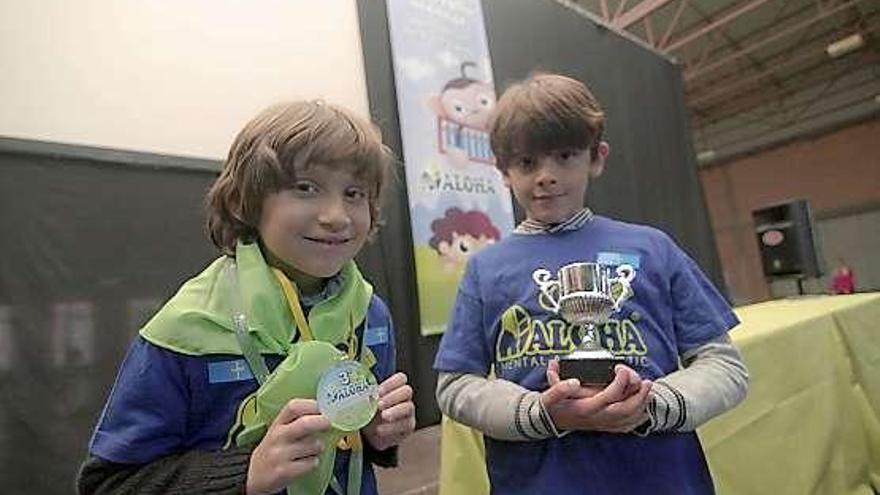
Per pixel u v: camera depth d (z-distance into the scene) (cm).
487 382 71
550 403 60
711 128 977
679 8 593
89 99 159
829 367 145
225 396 51
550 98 75
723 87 823
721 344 72
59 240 147
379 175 60
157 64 173
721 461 112
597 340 66
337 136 55
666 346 69
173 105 174
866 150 808
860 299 174
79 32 160
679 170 379
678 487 66
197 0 183
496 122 80
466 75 249
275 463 45
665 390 63
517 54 280
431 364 218
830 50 699
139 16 171
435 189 229
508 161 78
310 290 58
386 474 190
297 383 48
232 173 58
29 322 139
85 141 157
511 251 78
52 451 138
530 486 69
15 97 147
